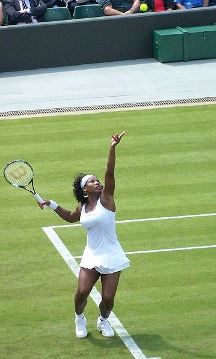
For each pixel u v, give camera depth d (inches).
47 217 1686.8
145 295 1387.8
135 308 1349.7
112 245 1226.0
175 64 2598.4
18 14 2628.0
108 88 2412.6
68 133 2116.1
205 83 2426.2
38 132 2128.4
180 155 1964.8
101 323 1264.8
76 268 1485.0
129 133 2102.6
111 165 1200.2
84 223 1215.6
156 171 1884.8
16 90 2423.7
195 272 1456.7
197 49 2610.7
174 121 2169.0
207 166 1903.3
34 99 2349.9
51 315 1336.1
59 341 1261.1
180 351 1226.0
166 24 2642.7
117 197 1764.3
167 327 1293.1
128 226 1637.6
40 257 1528.1
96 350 1234.0
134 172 1881.2
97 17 2625.5
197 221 1649.9
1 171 1903.3
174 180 1838.1
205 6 2748.5
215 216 1668.3
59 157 1973.4
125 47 2637.8
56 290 1413.6
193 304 1355.8
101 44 2623.0
